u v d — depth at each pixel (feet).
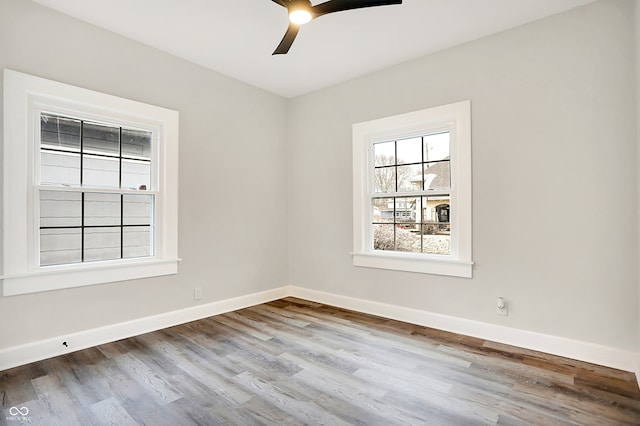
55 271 8.13
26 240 7.80
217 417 5.81
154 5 8.01
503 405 6.14
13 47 7.59
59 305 8.26
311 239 13.55
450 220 10.12
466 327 9.62
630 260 7.42
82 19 8.58
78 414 5.87
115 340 9.16
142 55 9.77
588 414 5.86
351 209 12.28
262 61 10.93
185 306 10.77
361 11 8.18
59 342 8.21
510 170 8.93
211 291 11.48
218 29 9.09
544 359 8.00
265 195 13.35
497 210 9.12
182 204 10.69
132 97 9.54
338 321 10.87
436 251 10.50
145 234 10.02
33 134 8.01
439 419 5.74
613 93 7.60
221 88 11.80
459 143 9.75
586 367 7.57
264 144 13.34
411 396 6.46
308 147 13.64
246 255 12.62
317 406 6.14
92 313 8.80
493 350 8.54
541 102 8.48
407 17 8.46
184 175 10.75
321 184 13.20
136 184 9.82
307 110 13.67
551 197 8.36
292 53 10.40
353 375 7.29
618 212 7.55
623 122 7.49
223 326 10.39
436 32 9.16
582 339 7.97
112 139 9.37
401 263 10.92
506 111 8.99
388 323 10.69
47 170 8.27
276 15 8.46
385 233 11.66
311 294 13.51
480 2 7.86
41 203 8.17
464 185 9.63
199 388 6.74
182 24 8.85
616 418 5.74
